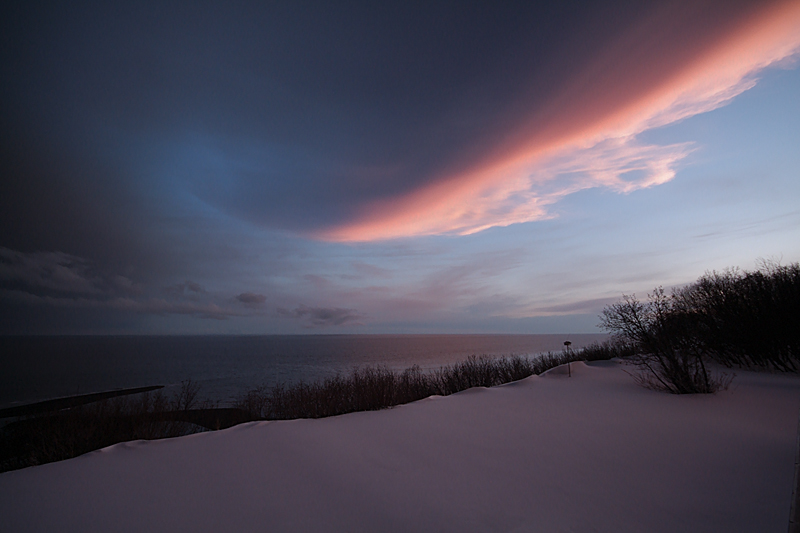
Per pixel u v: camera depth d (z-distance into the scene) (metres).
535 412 7.21
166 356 107.56
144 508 3.44
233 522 3.16
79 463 4.68
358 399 9.67
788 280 11.25
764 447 4.85
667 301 9.59
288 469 4.41
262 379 40.88
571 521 3.08
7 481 4.13
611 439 5.37
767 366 11.03
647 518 3.12
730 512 3.18
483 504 3.42
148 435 7.42
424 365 53.72
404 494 3.67
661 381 9.02
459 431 6.02
